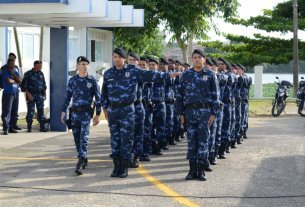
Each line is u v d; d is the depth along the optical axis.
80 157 8.59
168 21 24.05
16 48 17.64
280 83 20.08
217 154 9.98
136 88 8.37
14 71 13.49
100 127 15.30
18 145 11.62
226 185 7.89
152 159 10.14
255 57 32.38
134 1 23.36
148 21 23.48
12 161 9.69
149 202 6.87
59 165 9.33
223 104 9.94
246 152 11.04
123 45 27.58
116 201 6.90
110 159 10.03
